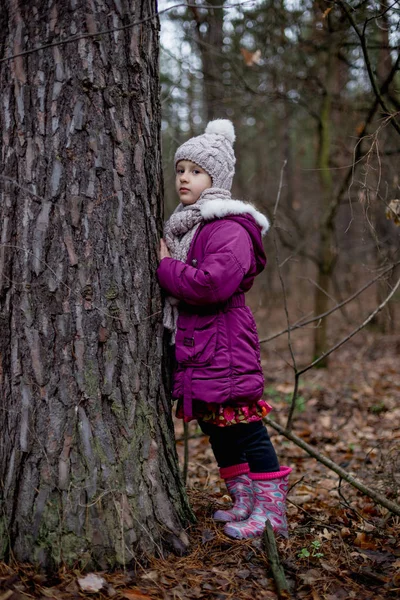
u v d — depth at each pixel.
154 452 2.32
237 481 2.70
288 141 12.23
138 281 2.29
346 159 8.18
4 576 1.95
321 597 2.10
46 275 2.13
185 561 2.23
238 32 6.79
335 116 8.92
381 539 2.63
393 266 3.27
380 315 9.18
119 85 2.20
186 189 2.57
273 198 12.09
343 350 9.58
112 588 1.96
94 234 2.17
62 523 2.07
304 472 4.07
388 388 6.76
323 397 6.39
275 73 7.04
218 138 2.62
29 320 2.13
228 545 2.38
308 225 10.03
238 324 2.46
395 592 2.14
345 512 2.96
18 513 2.09
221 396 2.35
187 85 7.33
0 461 2.15
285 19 6.26
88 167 2.15
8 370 2.16
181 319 2.44
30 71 2.12
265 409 2.56
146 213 2.33
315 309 8.30
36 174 2.13
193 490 3.00
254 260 2.55
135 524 2.17
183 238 2.51
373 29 5.16
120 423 2.21
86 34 2.11
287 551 2.40
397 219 3.36
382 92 3.92
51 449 2.11
